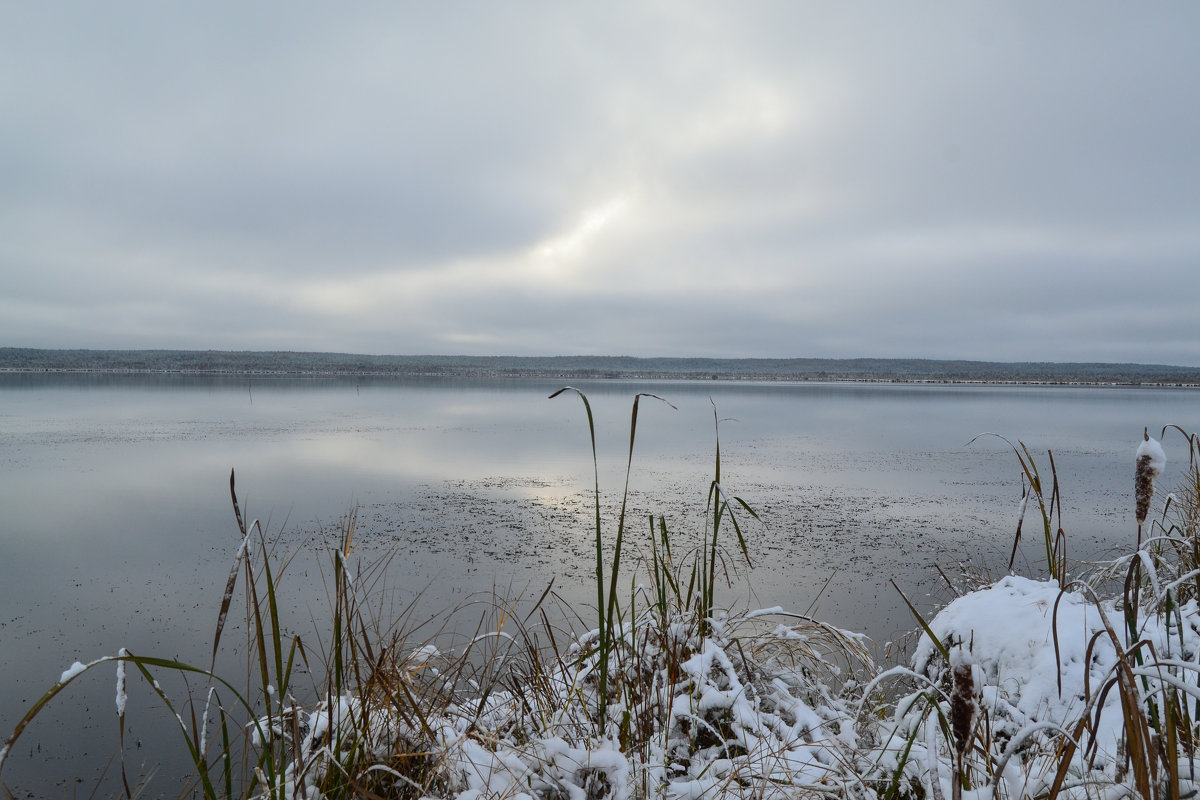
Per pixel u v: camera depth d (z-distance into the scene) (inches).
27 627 298.5
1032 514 541.3
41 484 678.5
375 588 340.5
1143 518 72.8
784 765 93.6
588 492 647.1
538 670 117.5
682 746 103.7
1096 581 144.2
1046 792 78.0
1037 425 1530.5
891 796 81.8
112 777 181.9
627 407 2353.6
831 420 1742.1
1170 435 1262.3
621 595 325.1
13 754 194.9
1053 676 114.3
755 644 133.0
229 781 80.7
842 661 157.9
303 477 737.6
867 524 506.0
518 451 1001.5
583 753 93.7
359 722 92.6
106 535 469.4
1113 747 93.0
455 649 148.3
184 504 580.7
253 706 204.7
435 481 715.4
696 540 446.3
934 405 2549.2
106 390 2802.7
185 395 2549.2
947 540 454.6
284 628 284.0
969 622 136.2
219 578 366.3
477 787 87.3
